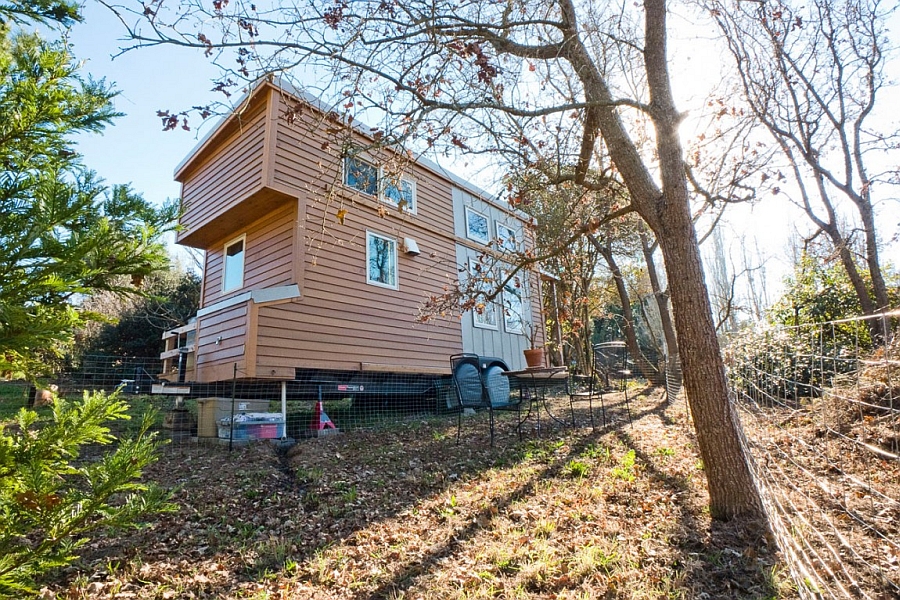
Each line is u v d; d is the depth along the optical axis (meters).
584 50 4.96
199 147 9.80
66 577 3.20
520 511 4.26
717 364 4.07
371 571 3.38
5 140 1.77
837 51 8.84
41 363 2.05
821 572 2.98
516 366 13.01
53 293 1.76
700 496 4.38
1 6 2.00
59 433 1.83
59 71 1.88
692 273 4.21
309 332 8.24
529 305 13.88
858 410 4.89
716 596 2.89
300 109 4.81
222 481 5.24
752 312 11.83
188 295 19.72
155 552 3.65
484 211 13.23
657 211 4.41
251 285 9.18
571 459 5.75
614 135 4.69
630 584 3.03
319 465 5.84
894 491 3.94
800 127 8.92
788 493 4.21
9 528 1.75
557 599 2.93
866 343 8.20
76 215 1.70
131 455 2.01
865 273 10.38
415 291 10.48
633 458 5.54
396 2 4.38
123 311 18.00
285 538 3.96
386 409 10.45
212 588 3.20
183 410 7.96
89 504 1.91
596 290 20.81
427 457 6.29
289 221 8.62
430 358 10.45
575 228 6.62
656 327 23.75
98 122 2.02
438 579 3.22
